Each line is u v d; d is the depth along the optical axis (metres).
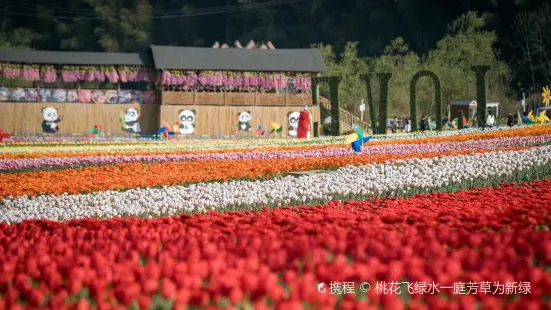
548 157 31.97
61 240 14.31
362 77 74.56
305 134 76.06
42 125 84.62
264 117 88.38
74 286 9.50
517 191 22.30
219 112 87.44
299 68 88.75
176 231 15.05
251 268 10.14
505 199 20.53
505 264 9.95
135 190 27.70
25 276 9.96
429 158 35.19
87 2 173.75
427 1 140.75
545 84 119.31
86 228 16.69
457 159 33.41
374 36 152.75
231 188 27.08
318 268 9.70
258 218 16.06
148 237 13.28
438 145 48.19
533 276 9.30
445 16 140.75
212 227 15.11
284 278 9.56
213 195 24.83
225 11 171.00
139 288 9.21
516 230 13.02
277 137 88.19
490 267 9.97
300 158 41.66
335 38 157.50
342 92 115.62
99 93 86.50
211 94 87.44
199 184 28.53
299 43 163.25
